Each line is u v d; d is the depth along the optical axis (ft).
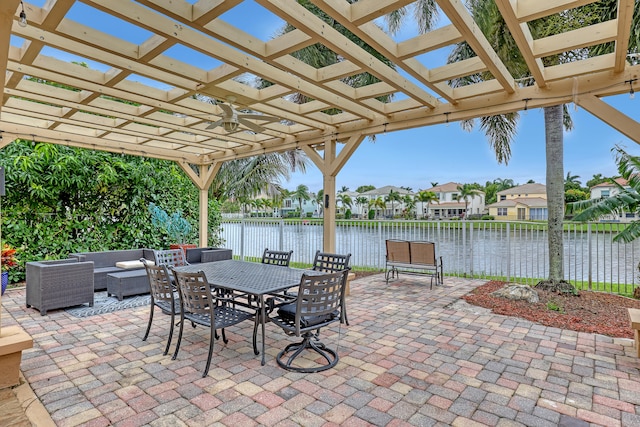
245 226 32.96
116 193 24.63
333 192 19.21
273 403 8.18
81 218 23.38
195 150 25.55
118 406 8.00
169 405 8.06
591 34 9.74
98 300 17.15
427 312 15.56
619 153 17.28
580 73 12.07
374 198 151.33
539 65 11.92
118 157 24.58
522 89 13.58
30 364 10.09
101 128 18.22
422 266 21.27
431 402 8.26
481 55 10.21
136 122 17.02
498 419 7.59
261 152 22.89
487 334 12.76
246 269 13.56
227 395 8.52
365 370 9.89
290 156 46.50
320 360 10.55
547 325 13.74
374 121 17.37
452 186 144.25
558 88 12.87
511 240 23.40
